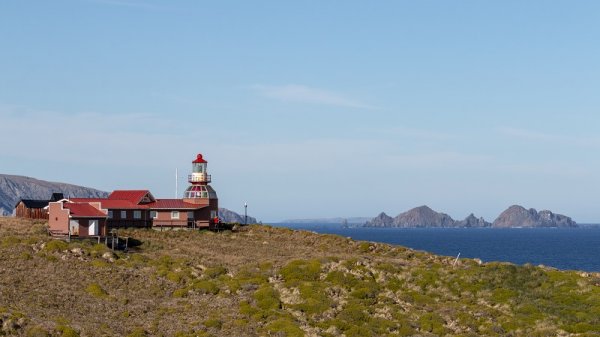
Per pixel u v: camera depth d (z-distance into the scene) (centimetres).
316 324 6116
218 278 7744
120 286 7238
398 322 6253
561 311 6769
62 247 8344
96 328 5709
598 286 7544
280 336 5731
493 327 6212
